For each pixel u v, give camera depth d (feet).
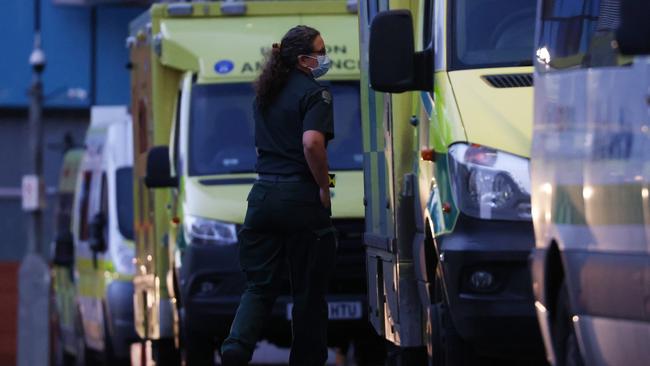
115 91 347.97
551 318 62.64
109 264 165.37
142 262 139.13
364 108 93.81
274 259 73.82
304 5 121.80
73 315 194.39
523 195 68.85
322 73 73.67
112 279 163.84
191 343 111.86
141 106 139.23
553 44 62.80
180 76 127.44
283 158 73.00
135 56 143.84
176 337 120.67
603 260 55.77
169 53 120.37
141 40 137.90
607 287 55.47
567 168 59.62
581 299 57.98
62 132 352.49
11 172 354.95
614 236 54.85
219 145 115.65
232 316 108.37
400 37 75.51
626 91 54.19
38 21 346.54
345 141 115.03
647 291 52.11
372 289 92.79
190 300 109.29
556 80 61.57
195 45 119.75
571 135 59.36
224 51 119.03
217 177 113.91
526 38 75.61
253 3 122.01
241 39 119.85
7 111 352.08
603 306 55.93
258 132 73.72
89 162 188.65
